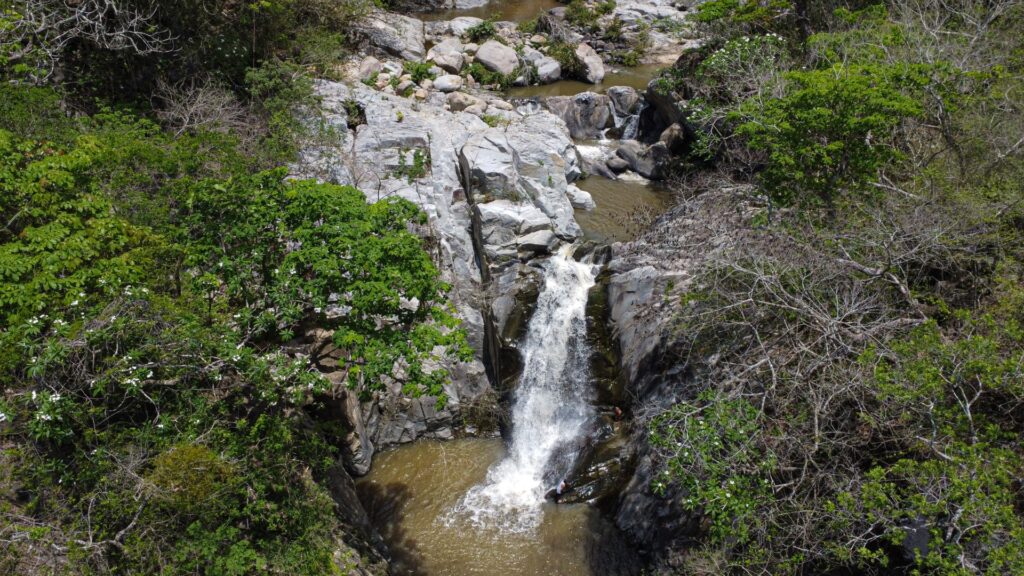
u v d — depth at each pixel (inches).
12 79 539.8
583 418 557.6
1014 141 440.8
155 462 323.0
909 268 412.8
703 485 335.3
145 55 645.9
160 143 516.7
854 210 426.9
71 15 601.9
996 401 326.6
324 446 438.0
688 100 777.6
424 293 390.6
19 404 308.8
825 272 389.7
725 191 516.7
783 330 377.7
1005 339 343.0
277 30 773.3
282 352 419.8
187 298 392.8
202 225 396.2
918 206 403.5
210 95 629.9
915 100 442.6
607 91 938.7
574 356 569.6
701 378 434.0
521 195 653.9
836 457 335.9
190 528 320.2
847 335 367.9
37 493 307.7
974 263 409.1
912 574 266.1
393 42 966.4
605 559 471.2
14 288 327.3
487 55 1013.8
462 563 475.8
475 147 685.3
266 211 387.9
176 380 355.3
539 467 552.4
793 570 317.4
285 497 385.1
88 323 326.0
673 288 497.7
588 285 589.9
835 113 428.8
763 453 350.0
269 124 639.8
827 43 566.6
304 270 386.6
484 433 589.9
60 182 378.0
